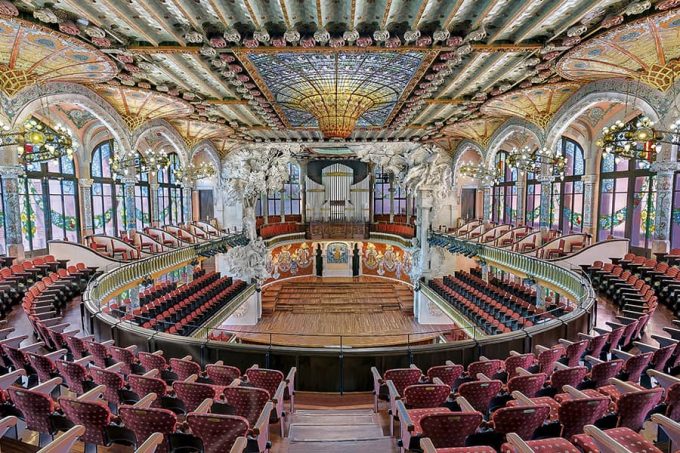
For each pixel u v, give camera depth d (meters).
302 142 26.16
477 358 8.02
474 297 20.81
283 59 11.00
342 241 34.06
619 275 13.52
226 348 7.94
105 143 23.67
